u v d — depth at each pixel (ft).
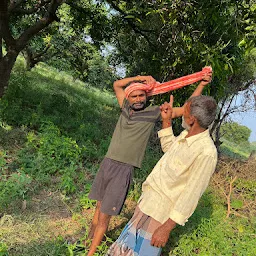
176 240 14.16
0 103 25.49
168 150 11.02
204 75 11.90
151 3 19.47
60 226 14.76
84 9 31.53
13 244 12.99
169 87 11.85
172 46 21.47
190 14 19.21
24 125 24.52
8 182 16.12
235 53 24.88
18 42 25.08
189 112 10.05
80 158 20.76
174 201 10.46
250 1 15.97
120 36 35.81
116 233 14.49
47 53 56.18
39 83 43.24
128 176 11.89
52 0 24.43
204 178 9.87
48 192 17.04
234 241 14.85
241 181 22.20
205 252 13.66
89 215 15.75
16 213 14.83
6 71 25.35
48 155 19.48
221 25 17.65
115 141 11.98
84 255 12.67
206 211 16.48
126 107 12.09
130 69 39.58
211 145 9.93
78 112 31.42
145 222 10.75
